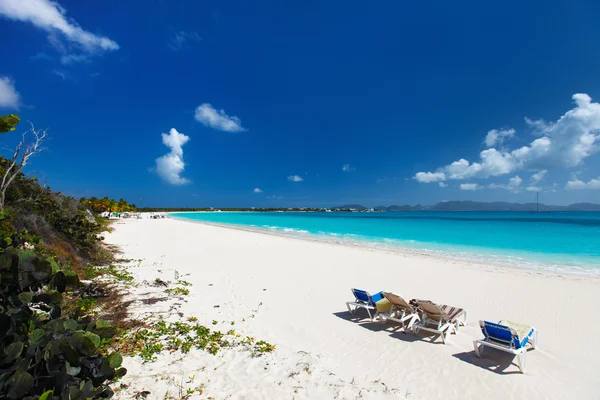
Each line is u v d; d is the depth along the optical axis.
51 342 2.89
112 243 21.45
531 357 6.36
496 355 6.40
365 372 5.71
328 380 5.34
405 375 5.65
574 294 10.52
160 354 5.95
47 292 3.42
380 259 16.83
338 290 10.94
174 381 5.11
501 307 9.37
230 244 22.80
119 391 4.73
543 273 13.70
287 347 6.57
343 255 18.06
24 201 13.41
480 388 5.30
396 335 7.33
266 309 8.86
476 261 16.55
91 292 9.16
